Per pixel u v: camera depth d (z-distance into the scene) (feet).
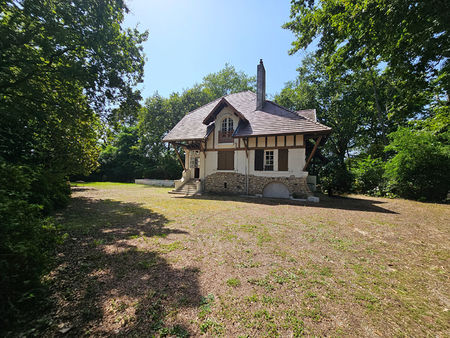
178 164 89.81
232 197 41.75
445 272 11.05
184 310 7.54
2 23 19.04
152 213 24.62
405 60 22.84
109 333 6.34
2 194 8.07
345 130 71.61
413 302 8.41
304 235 16.85
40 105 24.45
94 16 23.93
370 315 7.55
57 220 19.94
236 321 7.05
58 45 22.88
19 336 6.03
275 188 42.65
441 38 19.42
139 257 12.06
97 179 100.32
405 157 38.65
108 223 19.51
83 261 11.35
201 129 51.01
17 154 22.85
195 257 12.28
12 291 6.77
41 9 19.80
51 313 7.07
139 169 96.53
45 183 21.15
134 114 33.50
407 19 18.15
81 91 27.81
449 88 25.64
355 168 53.88
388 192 42.39
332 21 23.73
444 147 36.47
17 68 21.53
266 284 9.50
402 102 29.58
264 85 50.19
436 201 35.60
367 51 23.56
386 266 11.66
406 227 19.49
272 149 42.16
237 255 12.71
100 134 39.06
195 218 22.38
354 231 18.15
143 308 7.57
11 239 7.31
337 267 11.43
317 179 64.69
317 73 72.49
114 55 27.04
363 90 63.57
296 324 6.97
